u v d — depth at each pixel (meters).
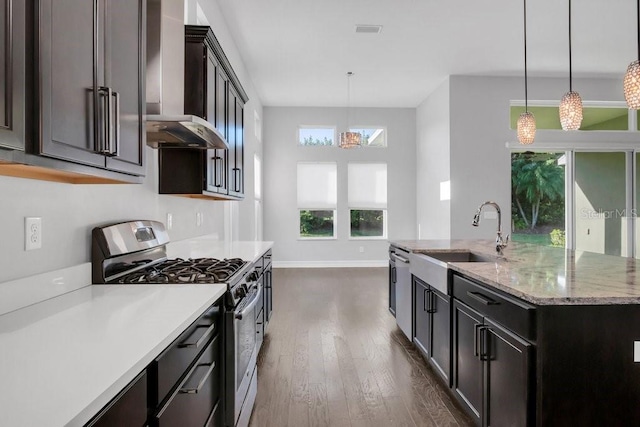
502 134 6.07
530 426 1.49
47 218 1.45
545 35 4.68
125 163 1.40
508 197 6.09
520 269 2.14
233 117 3.38
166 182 2.54
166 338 1.01
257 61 5.43
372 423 2.17
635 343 1.47
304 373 2.82
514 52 5.17
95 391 0.70
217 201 4.12
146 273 1.91
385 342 3.45
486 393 1.86
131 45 1.45
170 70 2.19
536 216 6.23
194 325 1.27
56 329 1.08
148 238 2.14
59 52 1.02
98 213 1.81
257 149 7.03
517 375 1.57
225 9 4.03
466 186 6.05
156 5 2.10
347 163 7.76
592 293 1.52
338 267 7.67
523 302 1.57
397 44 4.91
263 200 7.68
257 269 2.68
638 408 1.47
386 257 7.77
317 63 5.51
